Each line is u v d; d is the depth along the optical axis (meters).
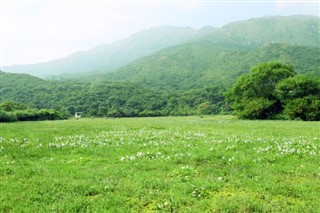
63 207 8.00
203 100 115.75
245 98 64.44
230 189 9.32
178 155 14.01
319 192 8.95
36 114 67.62
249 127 32.59
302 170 11.27
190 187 9.28
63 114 82.25
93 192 9.15
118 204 8.23
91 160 13.62
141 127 32.41
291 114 55.94
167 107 115.88
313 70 145.38
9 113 58.25
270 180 10.10
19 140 20.23
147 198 8.55
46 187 9.48
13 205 8.19
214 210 7.76
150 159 13.65
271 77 62.41
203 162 12.97
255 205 7.96
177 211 7.80
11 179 10.41
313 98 55.50
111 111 106.44
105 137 21.78
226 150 15.39
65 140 20.31
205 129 29.56
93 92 131.25
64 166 12.24
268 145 16.70
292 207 7.89
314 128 30.72
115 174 10.91
